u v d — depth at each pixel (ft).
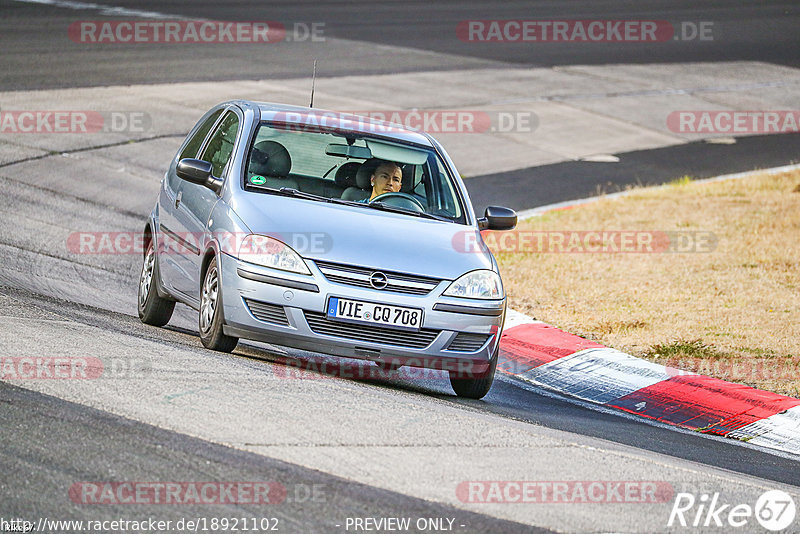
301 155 97.55
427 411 76.59
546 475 65.21
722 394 104.63
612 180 232.73
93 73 262.06
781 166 259.80
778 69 387.34
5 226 142.72
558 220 191.21
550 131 273.13
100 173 184.85
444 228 94.32
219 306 86.94
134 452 59.52
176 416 66.28
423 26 401.49
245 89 266.77
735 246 172.35
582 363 113.60
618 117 297.74
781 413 100.22
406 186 98.27
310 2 432.25
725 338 123.44
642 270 156.25
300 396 74.79
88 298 113.80
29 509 50.90
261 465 59.88
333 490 57.57
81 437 60.85
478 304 87.56
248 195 91.56
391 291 85.05
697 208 203.82
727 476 73.77
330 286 83.87
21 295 102.63
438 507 57.16
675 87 344.28
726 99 335.47
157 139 213.25
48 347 79.00
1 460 56.18
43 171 179.42
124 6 366.63
